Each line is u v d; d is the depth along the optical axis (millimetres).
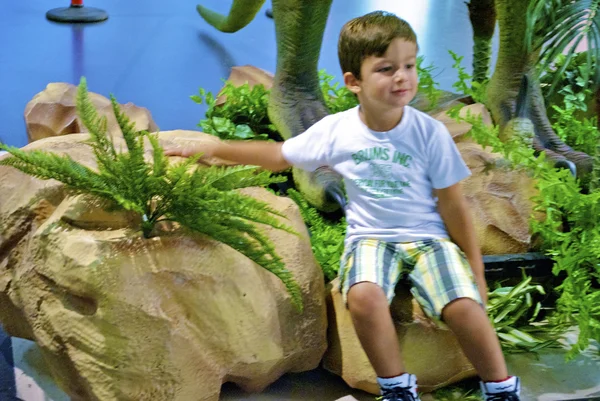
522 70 3342
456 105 3293
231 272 2102
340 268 2271
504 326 2557
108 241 1999
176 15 5777
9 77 4461
